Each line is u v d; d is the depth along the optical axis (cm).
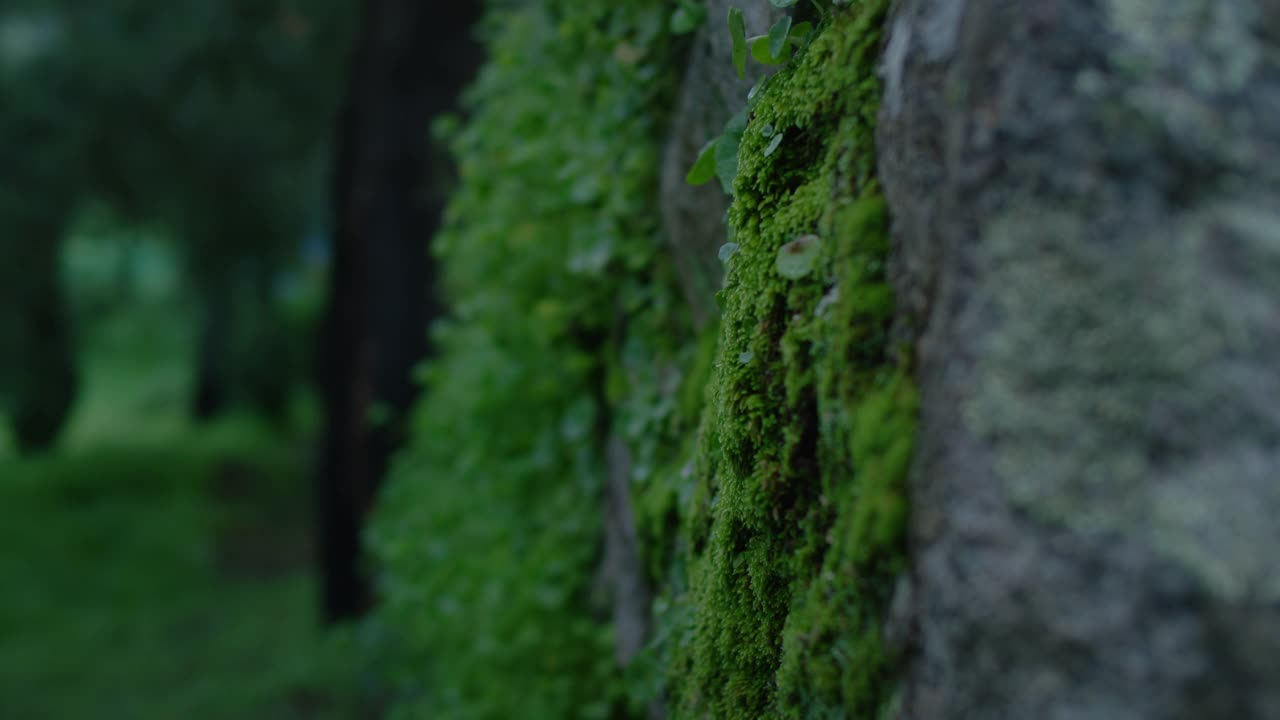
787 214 126
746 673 138
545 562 264
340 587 583
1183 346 80
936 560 89
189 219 1119
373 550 465
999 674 82
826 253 114
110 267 1998
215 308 1577
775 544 130
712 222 179
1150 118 83
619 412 224
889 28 111
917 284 100
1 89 929
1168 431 80
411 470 428
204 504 1121
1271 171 82
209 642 634
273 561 890
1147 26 84
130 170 1004
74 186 995
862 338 105
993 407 85
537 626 264
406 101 543
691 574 166
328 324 588
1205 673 76
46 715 519
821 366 114
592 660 251
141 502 1127
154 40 912
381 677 464
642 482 209
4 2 962
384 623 476
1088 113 84
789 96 130
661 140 210
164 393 1836
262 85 947
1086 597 80
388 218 547
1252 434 79
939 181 97
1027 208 86
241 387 1630
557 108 260
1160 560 78
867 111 111
